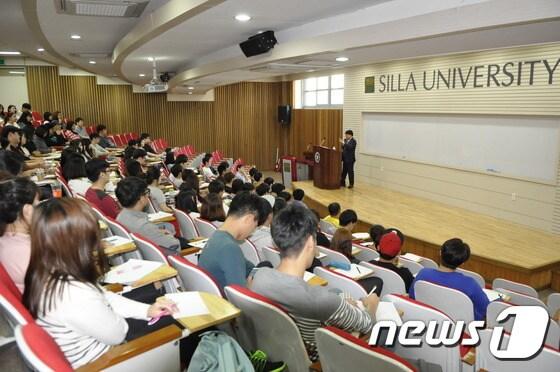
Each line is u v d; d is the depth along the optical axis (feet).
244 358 5.26
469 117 28.81
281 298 5.83
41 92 47.65
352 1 15.85
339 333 4.66
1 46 33.45
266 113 56.85
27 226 6.84
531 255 20.27
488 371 7.08
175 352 5.41
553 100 23.50
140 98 51.93
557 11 12.36
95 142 30.73
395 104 34.55
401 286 10.94
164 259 8.16
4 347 8.53
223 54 26.68
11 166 11.89
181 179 23.82
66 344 4.74
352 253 14.66
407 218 27.17
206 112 54.70
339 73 41.39
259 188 20.16
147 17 18.58
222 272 7.47
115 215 13.23
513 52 25.30
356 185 38.45
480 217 27.53
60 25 20.84
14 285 5.68
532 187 25.08
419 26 15.28
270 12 17.04
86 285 4.83
